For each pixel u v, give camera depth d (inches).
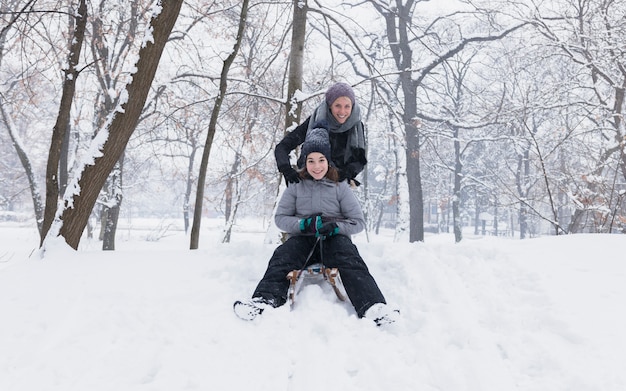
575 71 543.5
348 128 140.3
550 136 566.6
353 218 120.2
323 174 120.6
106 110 468.1
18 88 447.8
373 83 368.8
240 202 679.7
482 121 639.1
